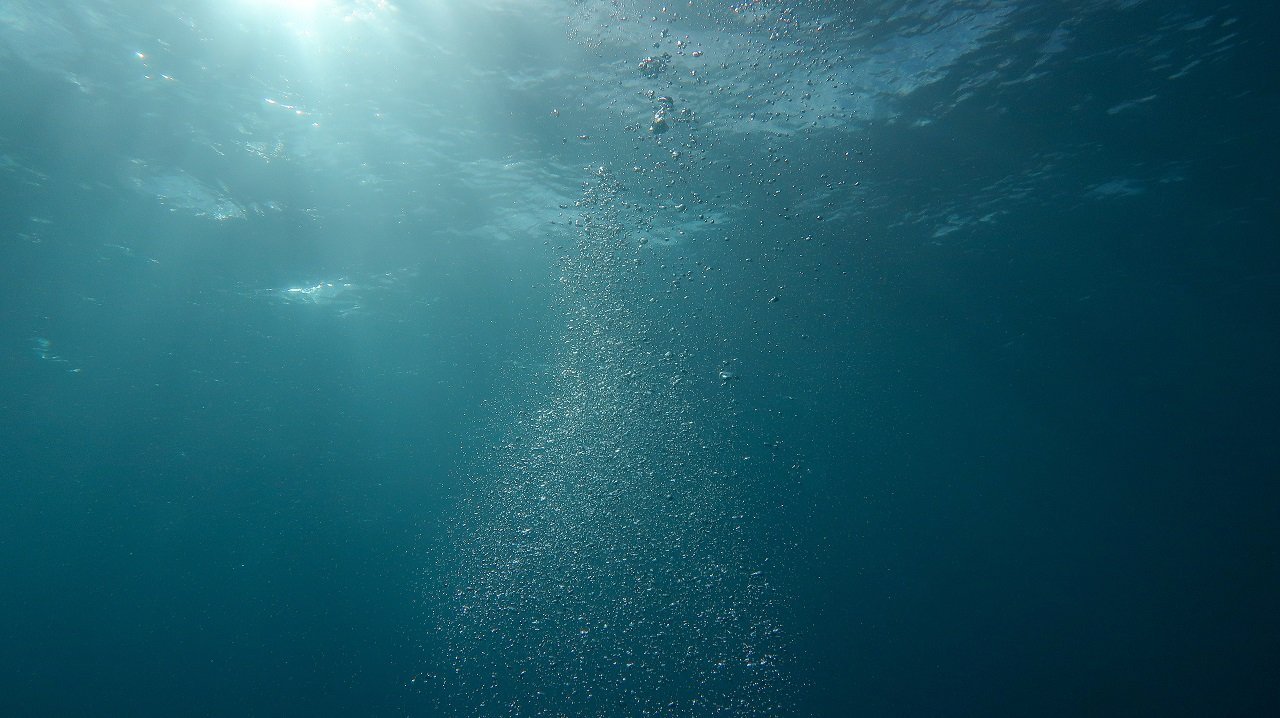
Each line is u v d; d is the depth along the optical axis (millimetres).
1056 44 5895
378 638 12180
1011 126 7105
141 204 8859
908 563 16438
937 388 17641
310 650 13617
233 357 15039
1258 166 7703
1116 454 23312
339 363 16531
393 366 17047
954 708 11203
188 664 13977
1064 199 8766
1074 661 12969
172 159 7891
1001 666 12430
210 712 12930
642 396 9773
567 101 6812
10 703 13727
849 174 7996
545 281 11055
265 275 11562
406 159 8156
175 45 6094
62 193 8391
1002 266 10734
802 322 12023
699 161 7695
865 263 10344
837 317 12156
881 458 22609
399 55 6309
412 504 23141
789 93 6480
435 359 16281
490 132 7551
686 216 8938
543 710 7438
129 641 14898
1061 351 14812
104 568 24391
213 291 11953
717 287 10305
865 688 10164
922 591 13688
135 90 6602
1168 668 13312
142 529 23531
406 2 5633
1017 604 14234
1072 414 19812
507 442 12938
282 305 13023
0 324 11703
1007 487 27078
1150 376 16297
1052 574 16125
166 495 22141
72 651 14820
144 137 7402
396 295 12977
